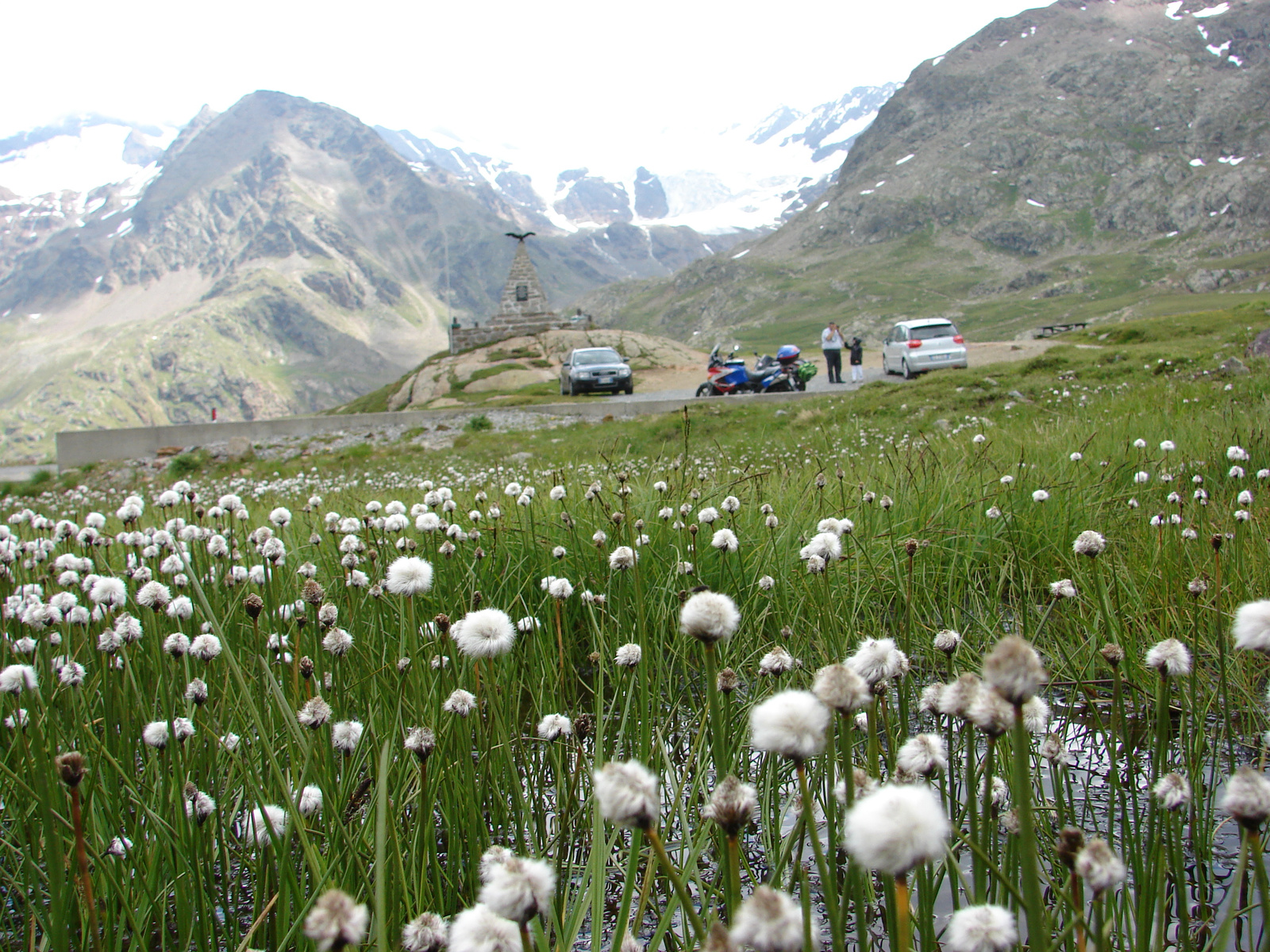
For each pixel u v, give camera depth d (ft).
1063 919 7.27
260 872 7.49
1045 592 16.34
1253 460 20.52
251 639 13.28
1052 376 55.88
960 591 15.93
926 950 6.39
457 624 6.64
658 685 11.61
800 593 14.60
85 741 9.75
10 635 12.77
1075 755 10.90
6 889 8.69
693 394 96.63
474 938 4.00
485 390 136.26
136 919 7.75
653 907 7.93
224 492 47.57
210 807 7.55
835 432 45.11
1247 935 7.42
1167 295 599.98
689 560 15.88
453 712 8.72
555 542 17.54
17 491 70.23
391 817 7.05
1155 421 29.01
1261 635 4.81
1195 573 13.41
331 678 11.16
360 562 14.89
